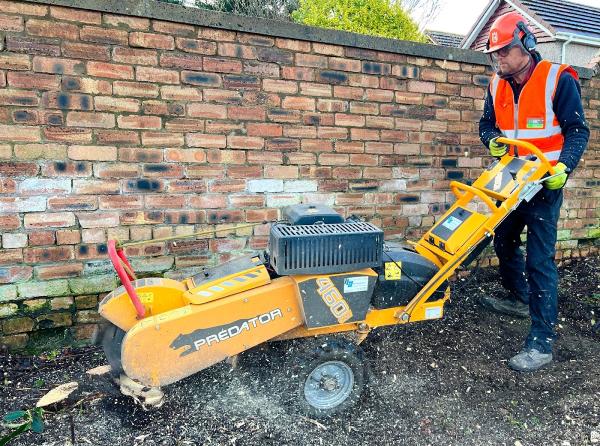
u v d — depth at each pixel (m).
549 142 2.93
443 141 3.97
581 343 3.35
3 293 2.88
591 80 4.43
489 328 3.50
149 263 3.19
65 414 2.44
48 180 2.86
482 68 4.00
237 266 2.47
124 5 2.83
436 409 2.59
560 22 10.80
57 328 3.05
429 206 4.03
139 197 3.09
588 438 2.39
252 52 3.20
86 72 2.83
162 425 2.38
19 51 2.68
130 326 2.28
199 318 2.19
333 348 2.39
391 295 2.60
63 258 2.97
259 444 2.28
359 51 3.51
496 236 3.50
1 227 2.81
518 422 2.51
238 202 3.35
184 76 3.05
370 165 3.74
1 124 2.71
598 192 4.73
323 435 2.36
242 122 3.26
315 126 3.49
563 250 4.68
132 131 2.99
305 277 2.30
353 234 2.31
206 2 10.82
